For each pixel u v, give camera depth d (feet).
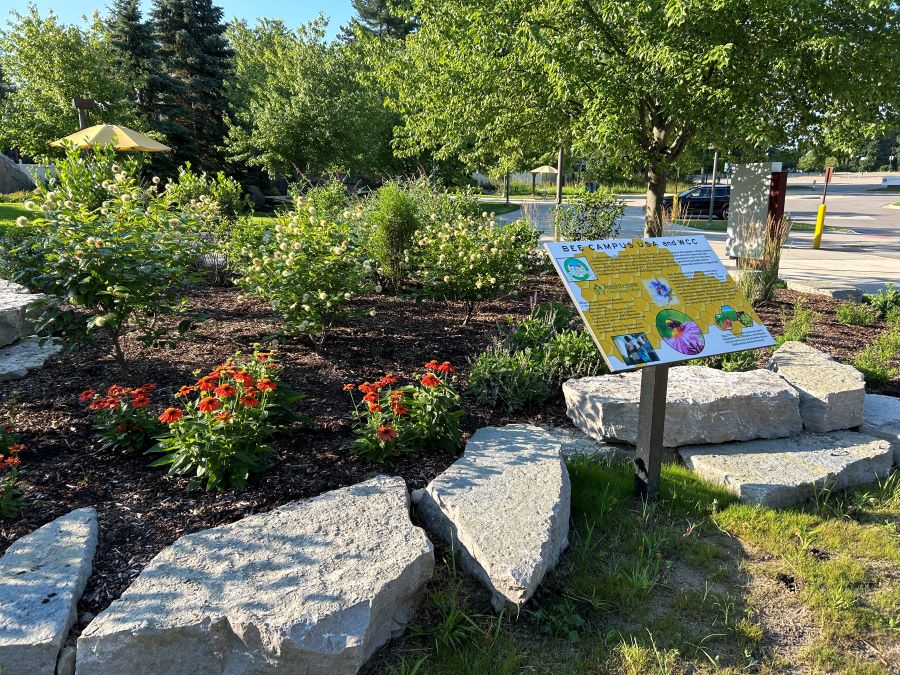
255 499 9.90
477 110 31.55
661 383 10.56
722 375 14.43
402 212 24.95
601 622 8.55
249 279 17.13
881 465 12.68
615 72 24.67
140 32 79.10
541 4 27.58
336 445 11.78
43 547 8.27
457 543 9.38
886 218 83.76
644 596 8.98
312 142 65.62
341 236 17.99
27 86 68.80
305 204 20.47
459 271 19.57
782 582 9.42
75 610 7.39
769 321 23.09
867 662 7.95
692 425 12.91
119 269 12.69
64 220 13.51
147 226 14.74
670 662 7.84
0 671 6.63
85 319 13.48
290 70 72.59
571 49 25.43
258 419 10.64
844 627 8.49
